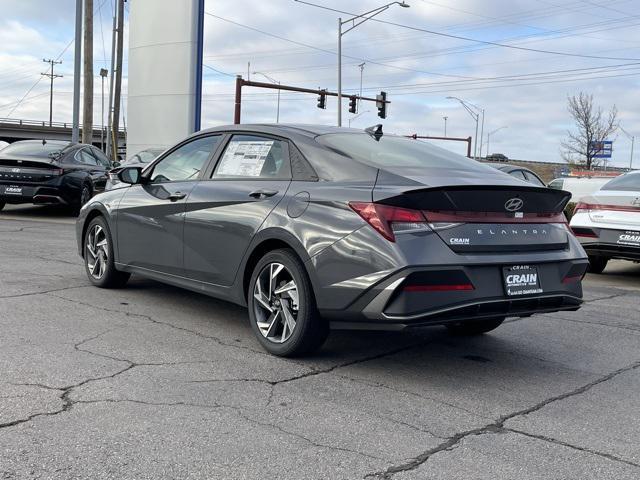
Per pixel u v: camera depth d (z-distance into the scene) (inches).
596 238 346.6
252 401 148.6
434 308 155.9
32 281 273.9
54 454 118.4
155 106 938.1
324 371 172.9
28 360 169.6
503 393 161.8
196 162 223.6
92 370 164.1
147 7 936.3
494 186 163.2
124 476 111.6
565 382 172.9
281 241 179.6
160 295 256.2
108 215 253.3
